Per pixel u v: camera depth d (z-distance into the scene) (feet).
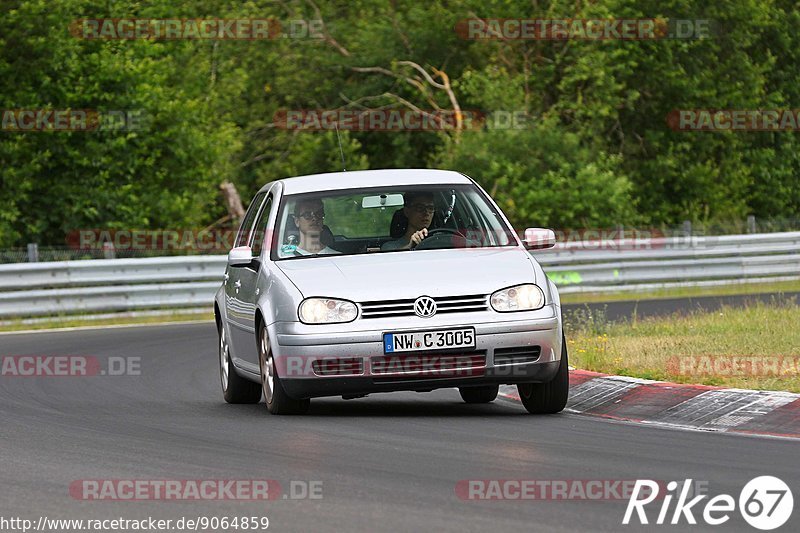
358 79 355.36
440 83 340.80
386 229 98.02
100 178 258.37
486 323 86.63
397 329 86.07
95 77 256.32
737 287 244.22
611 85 314.76
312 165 336.70
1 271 197.98
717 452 73.31
